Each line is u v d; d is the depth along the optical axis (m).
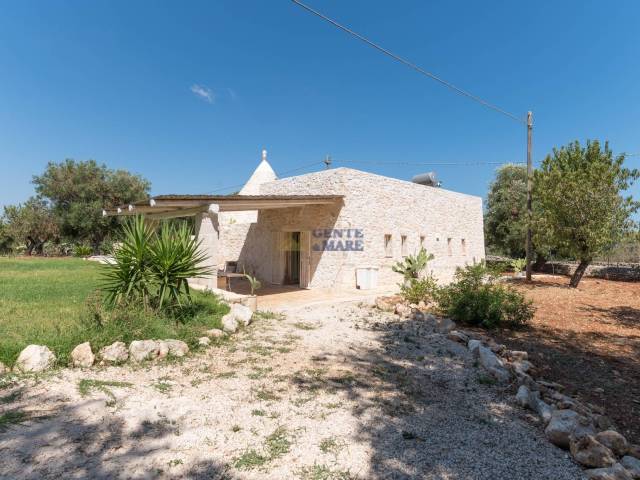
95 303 5.78
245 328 6.94
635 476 2.86
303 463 2.88
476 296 7.83
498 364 5.24
